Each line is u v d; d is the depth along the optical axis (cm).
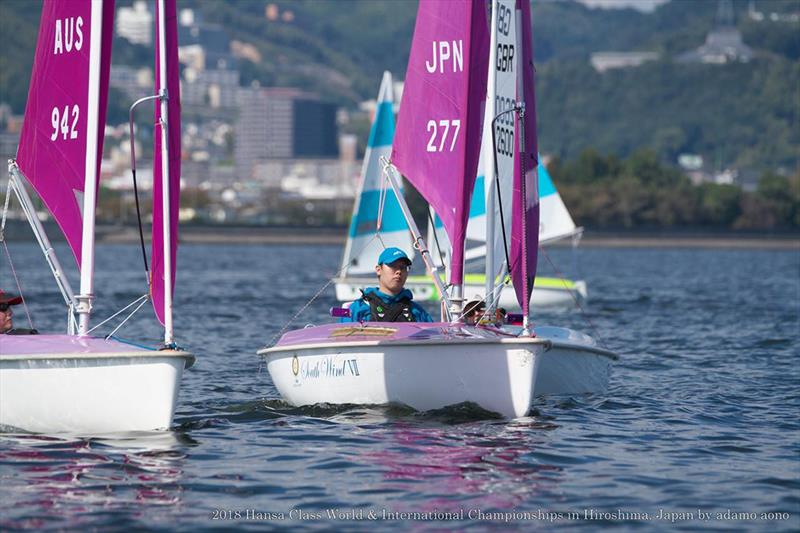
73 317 4931
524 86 5906
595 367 6247
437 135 5466
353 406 5194
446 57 5456
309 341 5297
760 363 7831
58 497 3794
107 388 4547
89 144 4706
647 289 19012
